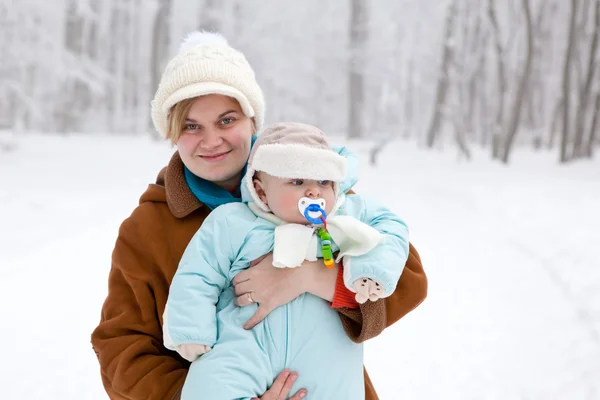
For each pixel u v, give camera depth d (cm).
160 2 2736
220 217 172
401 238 174
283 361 163
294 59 3584
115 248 182
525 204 1045
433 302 555
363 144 2639
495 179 1513
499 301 554
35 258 651
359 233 162
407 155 2248
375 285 160
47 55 2331
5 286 557
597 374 398
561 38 3269
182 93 172
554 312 519
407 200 1164
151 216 183
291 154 160
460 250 746
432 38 3462
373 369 423
